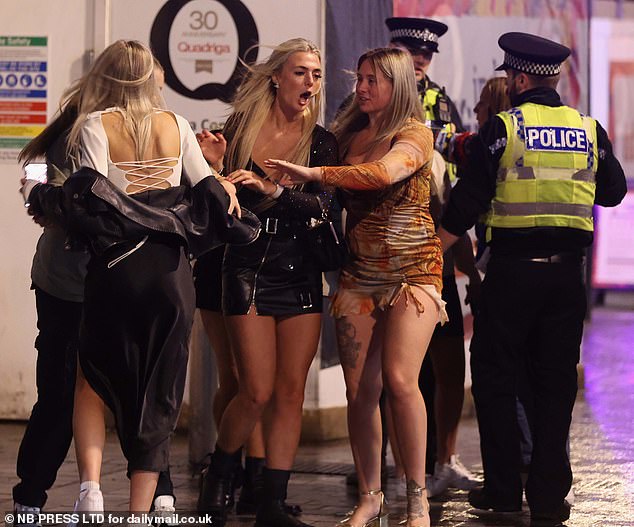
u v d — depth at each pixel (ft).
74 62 77.77
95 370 44.37
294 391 51.60
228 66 76.43
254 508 56.85
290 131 51.67
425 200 50.62
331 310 51.75
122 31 77.25
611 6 189.57
